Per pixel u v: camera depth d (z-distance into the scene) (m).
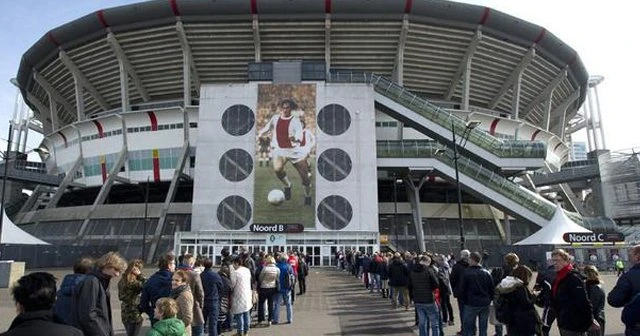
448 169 42.31
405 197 52.97
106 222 46.62
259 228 40.75
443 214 49.44
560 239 31.94
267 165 42.47
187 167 50.06
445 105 56.75
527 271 6.68
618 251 32.62
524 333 6.38
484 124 53.84
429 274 9.38
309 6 47.81
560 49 54.41
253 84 44.25
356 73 46.41
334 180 42.12
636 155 52.94
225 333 11.13
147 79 54.72
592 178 57.50
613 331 11.21
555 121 70.69
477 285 8.44
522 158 42.28
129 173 51.69
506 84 56.53
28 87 62.16
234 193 41.88
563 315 5.95
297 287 23.70
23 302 3.22
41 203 59.19
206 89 44.09
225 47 51.12
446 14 48.81
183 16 48.50
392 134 51.75
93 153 53.88
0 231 29.33
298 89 44.09
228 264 10.84
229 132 43.19
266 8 47.78
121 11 48.56
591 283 8.16
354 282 26.64
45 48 53.31
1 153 32.53
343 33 50.31
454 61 53.44
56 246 35.47
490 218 49.97
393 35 50.34
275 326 12.48
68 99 61.84
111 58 53.19
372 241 40.69
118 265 5.98
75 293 5.23
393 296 16.11
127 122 52.12
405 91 44.97
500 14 49.50
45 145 62.47
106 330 5.28
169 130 51.25
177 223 45.91
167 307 5.18
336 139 43.00
